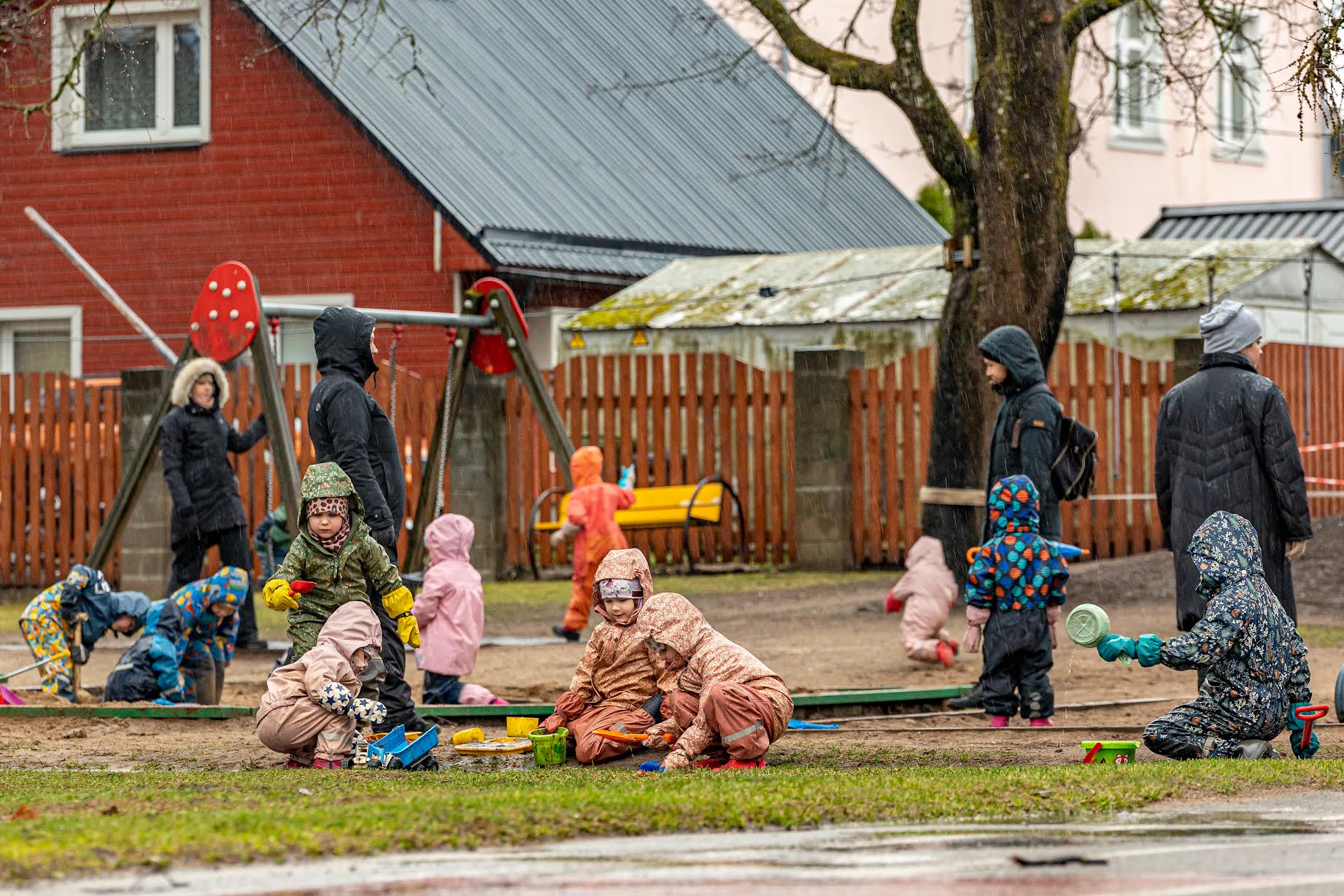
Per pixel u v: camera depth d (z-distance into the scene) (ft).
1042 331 87.56
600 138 158.61
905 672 68.59
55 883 24.97
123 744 50.47
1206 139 216.54
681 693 44.83
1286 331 123.65
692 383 114.32
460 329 84.02
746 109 182.29
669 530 111.65
